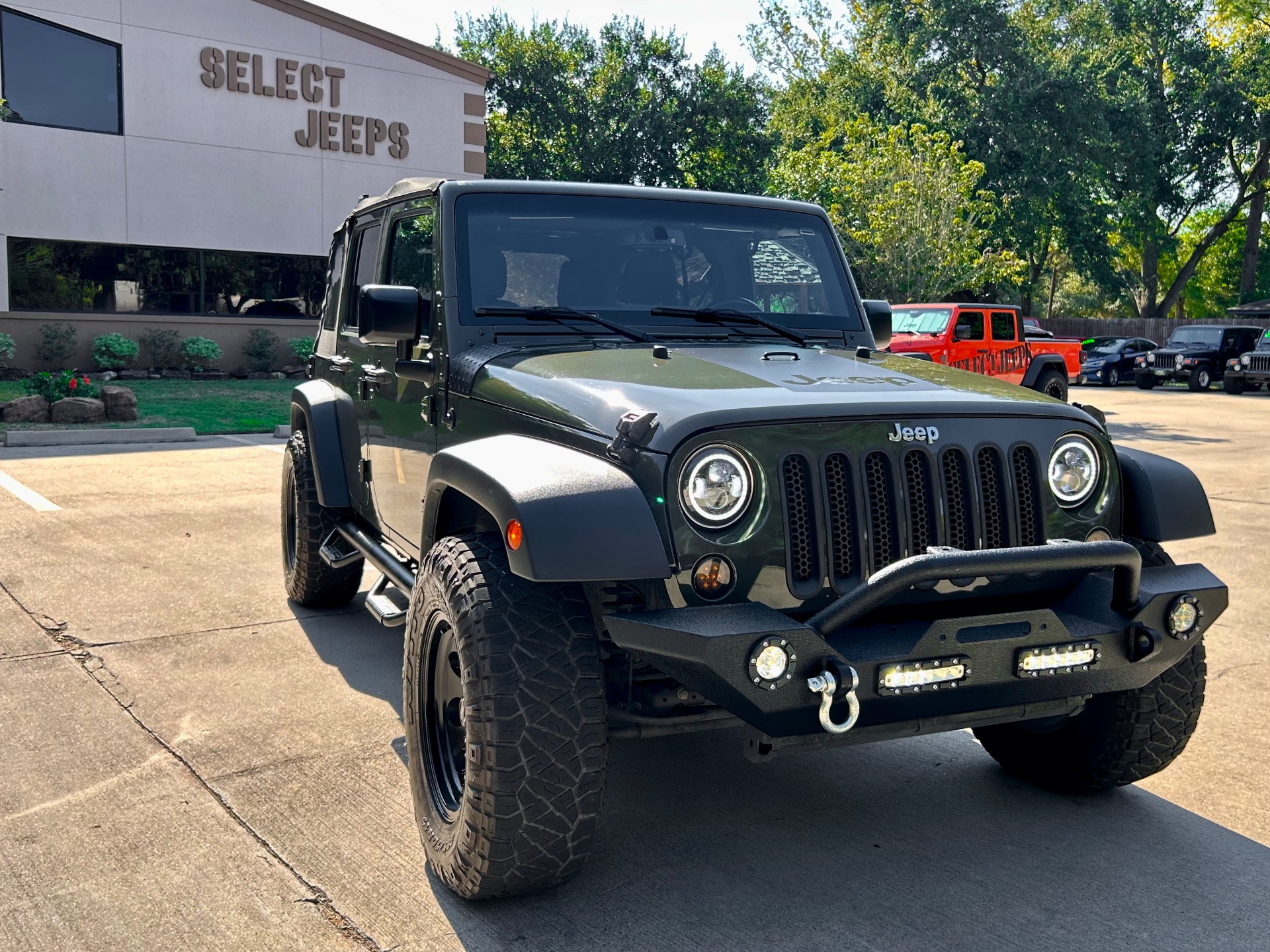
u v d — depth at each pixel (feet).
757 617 8.92
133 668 16.38
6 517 27.02
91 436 41.88
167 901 9.96
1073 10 141.28
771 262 14.21
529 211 13.19
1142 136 129.70
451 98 76.28
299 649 17.46
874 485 9.81
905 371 11.74
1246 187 150.61
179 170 66.95
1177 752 11.93
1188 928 9.80
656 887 10.45
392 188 15.30
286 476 19.81
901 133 83.46
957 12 122.21
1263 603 21.53
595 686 9.33
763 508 9.37
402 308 12.35
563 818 9.28
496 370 11.62
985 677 9.46
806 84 145.18
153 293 67.56
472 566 9.80
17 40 61.77
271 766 12.97
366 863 10.75
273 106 69.62
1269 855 11.24
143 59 65.16
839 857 11.13
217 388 62.54
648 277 13.44
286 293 72.02
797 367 11.51
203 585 21.16
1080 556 9.29
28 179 62.39
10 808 11.73
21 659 16.60
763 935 9.59
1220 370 101.45
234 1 67.67
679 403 9.67
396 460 14.48
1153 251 159.84
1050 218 137.49
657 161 134.00
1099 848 11.37
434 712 10.77
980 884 10.58
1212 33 148.15
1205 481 38.83
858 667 8.97
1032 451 10.40
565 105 131.64
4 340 60.29
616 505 9.02
